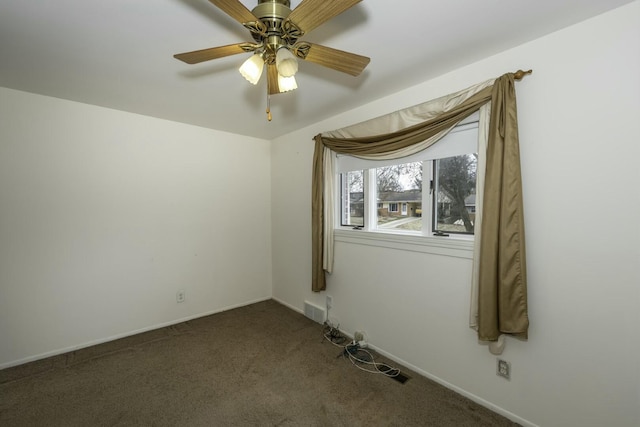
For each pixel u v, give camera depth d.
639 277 1.25
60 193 2.33
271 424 1.61
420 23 1.37
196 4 1.23
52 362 2.22
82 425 1.59
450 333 1.89
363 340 2.46
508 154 1.51
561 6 1.25
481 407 1.73
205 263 3.17
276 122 2.93
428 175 2.03
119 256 2.62
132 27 1.39
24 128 2.18
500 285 1.54
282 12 1.07
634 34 1.23
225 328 2.84
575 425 1.42
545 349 1.50
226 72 1.86
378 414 1.68
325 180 2.70
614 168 1.29
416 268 2.07
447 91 1.87
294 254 3.32
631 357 1.28
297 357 2.30
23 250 2.20
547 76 1.47
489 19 1.34
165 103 2.40
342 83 2.02
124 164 2.62
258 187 3.59
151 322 2.81
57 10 1.26
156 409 1.72
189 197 3.03
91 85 2.05
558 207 1.45
